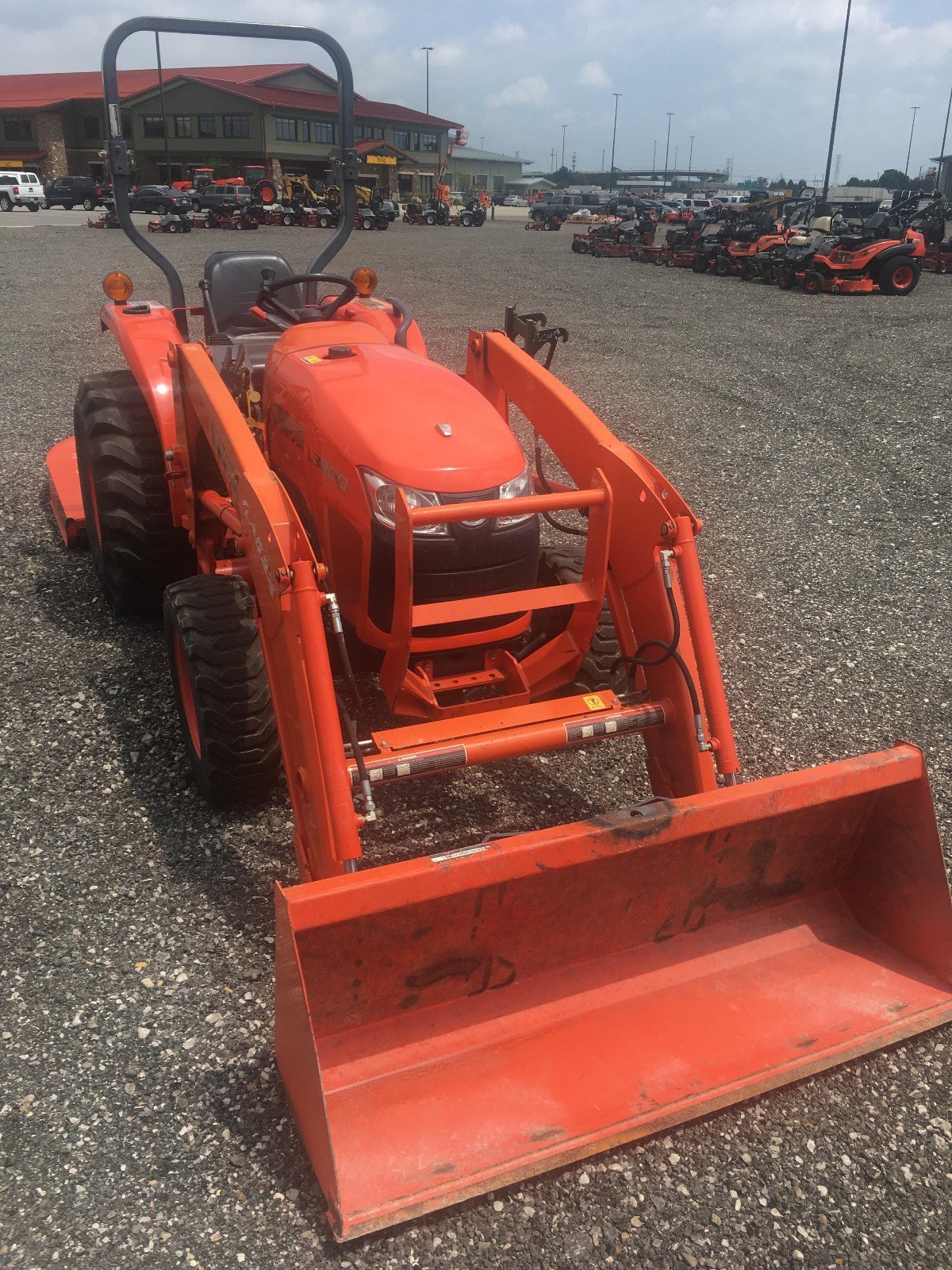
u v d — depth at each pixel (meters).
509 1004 2.65
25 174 43.78
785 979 2.81
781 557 6.42
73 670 4.63
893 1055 2.79
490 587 3.27
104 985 2.91
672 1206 2.36
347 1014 2.49
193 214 39.12
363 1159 2.27
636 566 3.23
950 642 5.27
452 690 3.37
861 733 4.37
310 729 2.69
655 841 2.54
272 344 4.50
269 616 2.84
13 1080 2.60
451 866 2.33
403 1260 2.22
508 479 3.20
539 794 3.89
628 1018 2.66
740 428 9.62
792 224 27.83
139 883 3.31
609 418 9.85
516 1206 2.36
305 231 36.28
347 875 2.28
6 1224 2.26
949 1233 2.31
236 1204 2.32
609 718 3.08
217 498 3.84
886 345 14.22
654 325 15.89
